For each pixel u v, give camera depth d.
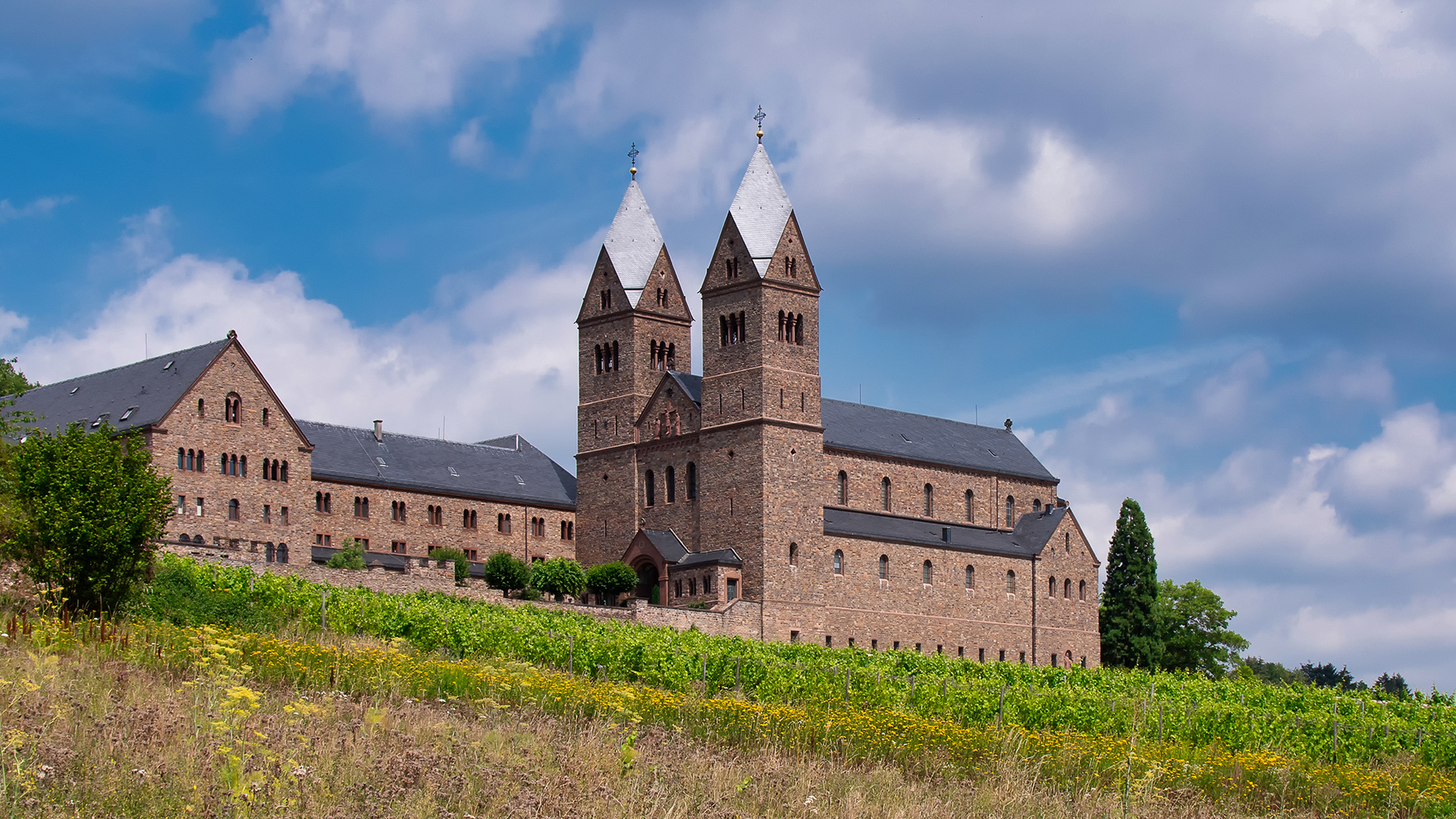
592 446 139.12
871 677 71.50
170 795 29.52
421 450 141.00
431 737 38.88
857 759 48.41
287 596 81.69
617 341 138.62
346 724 37.50
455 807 31.38
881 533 134.12
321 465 130.38
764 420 125.62
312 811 29.84
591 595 127.56
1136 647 153.50
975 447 154.00
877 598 132.00
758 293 127.31
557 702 50.66
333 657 53.06
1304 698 88.38
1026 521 151.12
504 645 78.88
